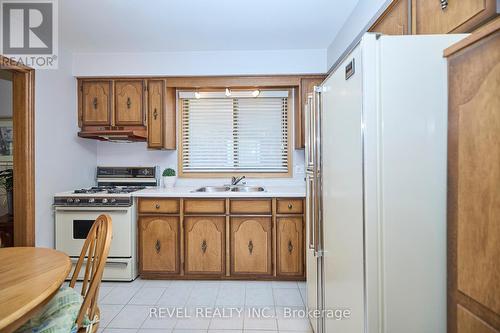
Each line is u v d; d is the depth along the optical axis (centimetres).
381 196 95
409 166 95
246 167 328
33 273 109
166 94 298
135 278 272
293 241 263
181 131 329
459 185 86
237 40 267
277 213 262
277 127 326
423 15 129
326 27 241
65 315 109
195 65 293
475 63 79
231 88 310
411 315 95
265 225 263
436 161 95
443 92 94
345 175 112
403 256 95
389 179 95
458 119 86
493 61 72
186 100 329
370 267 95
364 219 95
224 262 265
